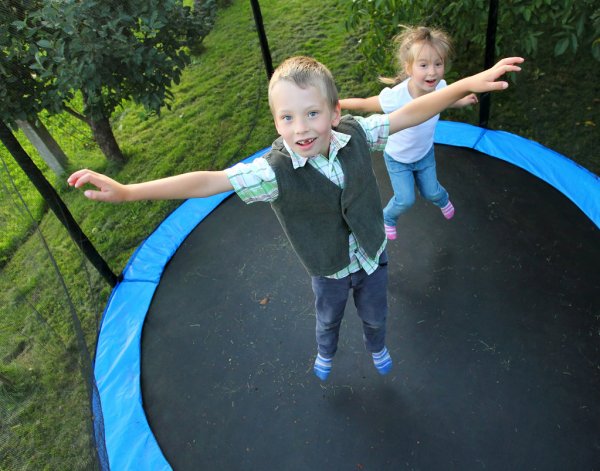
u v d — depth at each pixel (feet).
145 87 8.95
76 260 10.18
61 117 9.99
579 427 5.70
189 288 8.32
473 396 6.16
